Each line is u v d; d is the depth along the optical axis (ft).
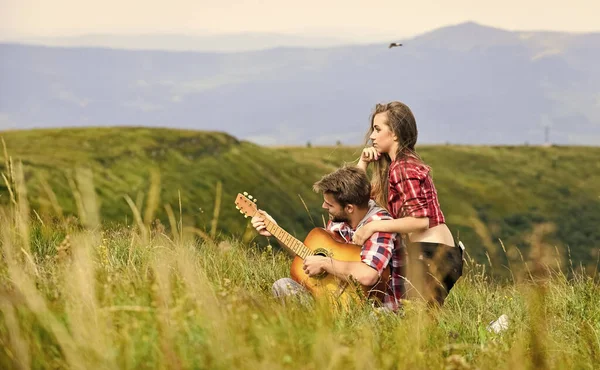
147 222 8.83
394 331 12.09
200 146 523.29
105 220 20.38
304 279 19.11
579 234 528.22
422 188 19.20
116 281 11.51
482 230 9.61
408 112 20.01
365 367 9.07
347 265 18.54
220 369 8.31
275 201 447.01
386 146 20.08
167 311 9.36
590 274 18.78
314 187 20.12
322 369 8.71
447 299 20.18
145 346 8.59
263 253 21.39
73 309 9.22
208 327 9.25
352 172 19.77
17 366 8.13
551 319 16.08
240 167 514.27
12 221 11.89
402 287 18.76
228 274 18.61
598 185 615.16
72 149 451.12
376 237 18.83
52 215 18.70
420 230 19.13
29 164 381.60
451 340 13.44
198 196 436.76
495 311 19.33
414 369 10.00
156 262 12.58
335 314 13.80
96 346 8.24
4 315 8.89
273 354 8.95
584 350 13.07
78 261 10.16
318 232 19.74
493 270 19.85
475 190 601.21
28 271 11.72
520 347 11.05
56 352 8.64
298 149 635.66
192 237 12.05
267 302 12.89
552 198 598.75
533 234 8.96
